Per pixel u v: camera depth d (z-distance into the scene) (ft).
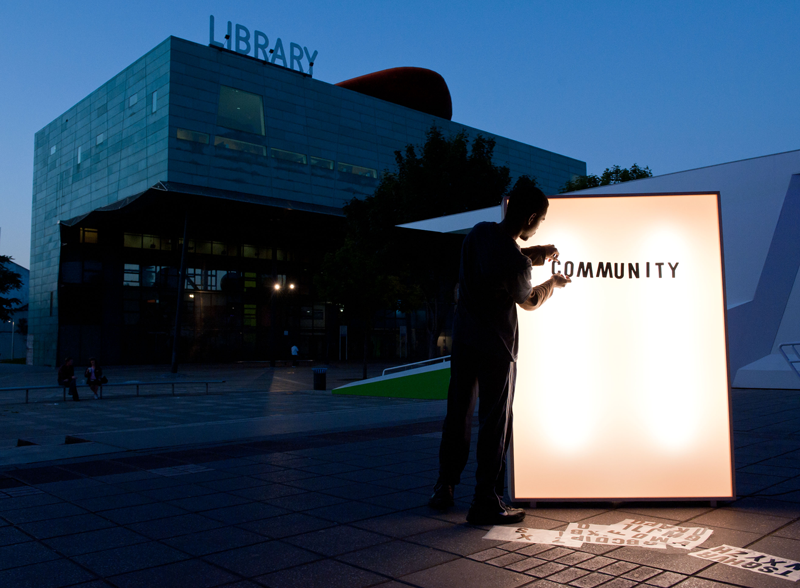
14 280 158.61
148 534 10.89
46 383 86.38
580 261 12.71
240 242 148.97
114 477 16.46
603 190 55.06
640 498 12.33
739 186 48.26
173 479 16.05
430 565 9.00
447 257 93.50
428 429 26.63
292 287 150.00
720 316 12.55
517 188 11.42
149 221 135.64
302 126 148.46
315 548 9.94
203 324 142.31
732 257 48.39
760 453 18.63
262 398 57.06
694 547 9.63
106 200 141.59
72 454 20.59
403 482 15.29
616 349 12.56
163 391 70.18
